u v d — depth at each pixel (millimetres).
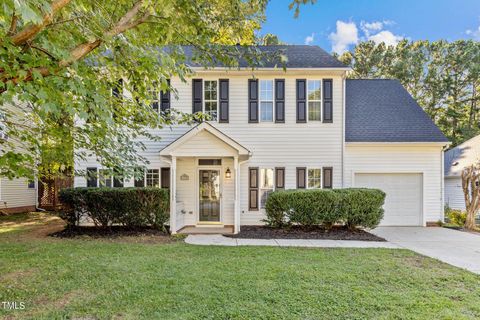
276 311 3713
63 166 6059
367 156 11336
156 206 9547
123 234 8984
